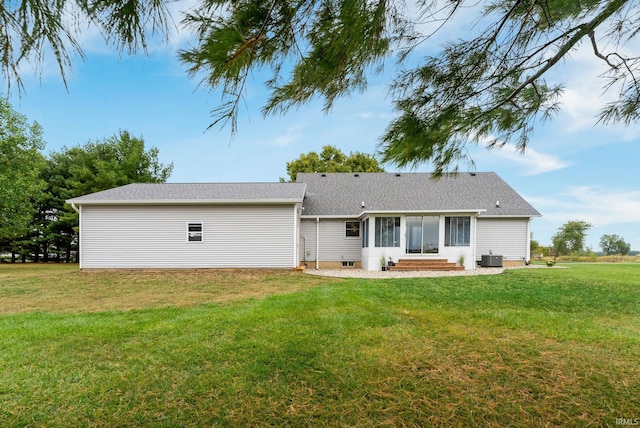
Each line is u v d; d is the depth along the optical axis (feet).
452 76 7.81
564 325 14.01
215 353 10.75
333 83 6.59
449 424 7.09
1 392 8.34
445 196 50.78
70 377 9.14
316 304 18.22
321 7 5.09
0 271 40.96
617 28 6.97
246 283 28.84
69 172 72.95
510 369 9.61
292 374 9.29
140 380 8.96
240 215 39.14
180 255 38.81
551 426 6.99
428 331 13.16
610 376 9.12
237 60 4.95
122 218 38.60
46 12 4.17
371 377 9.12
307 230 48.39
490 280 28.66
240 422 7.16
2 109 48.14
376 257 41.42
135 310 17.83
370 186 54.95
